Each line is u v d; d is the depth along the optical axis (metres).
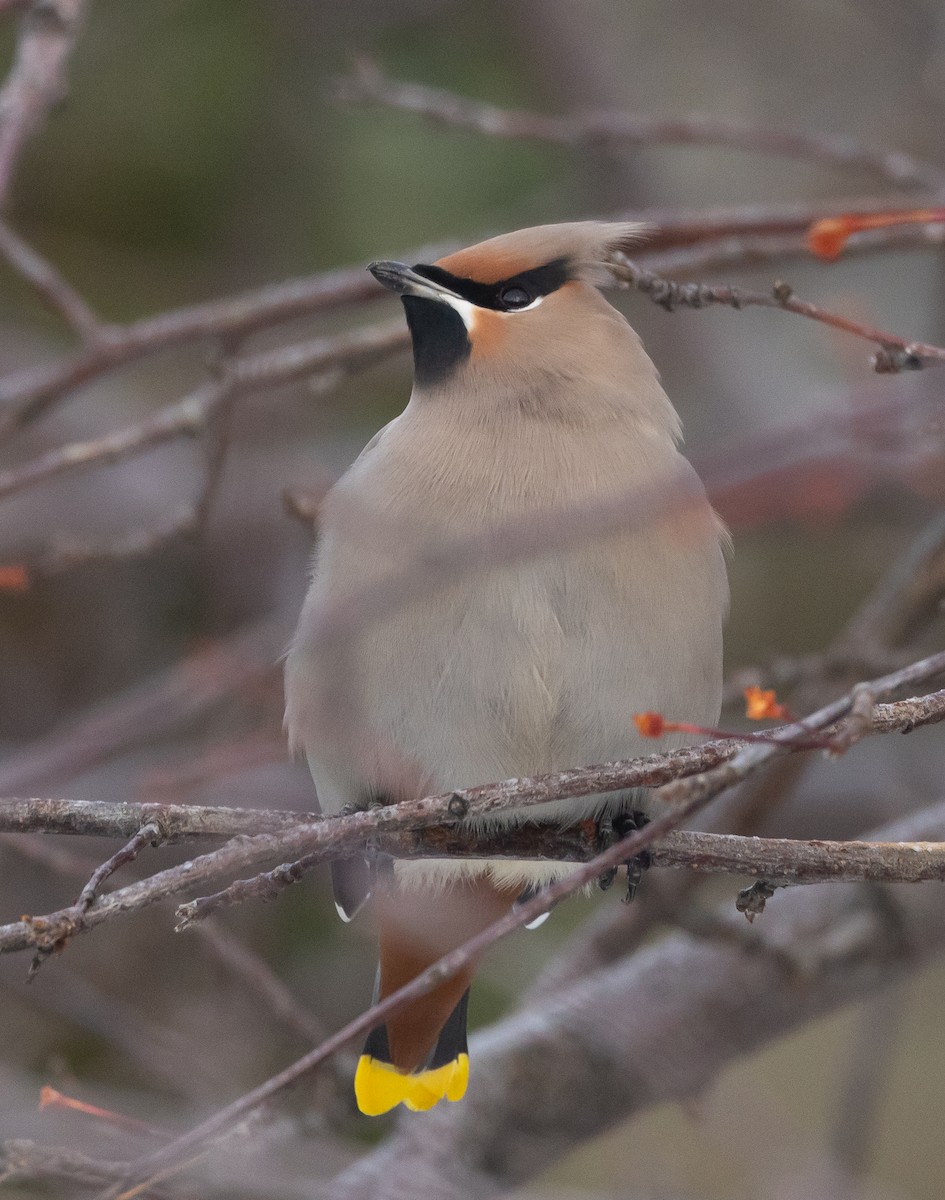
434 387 8.68
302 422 14.58
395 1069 8.91
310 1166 10.12
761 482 8.68
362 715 8.38
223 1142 8.52
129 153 15.18
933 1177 14.72
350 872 9.11
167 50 15.08
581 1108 10.81
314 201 15.30
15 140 10.62
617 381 8.66
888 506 14.29
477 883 8.78
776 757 5.79
